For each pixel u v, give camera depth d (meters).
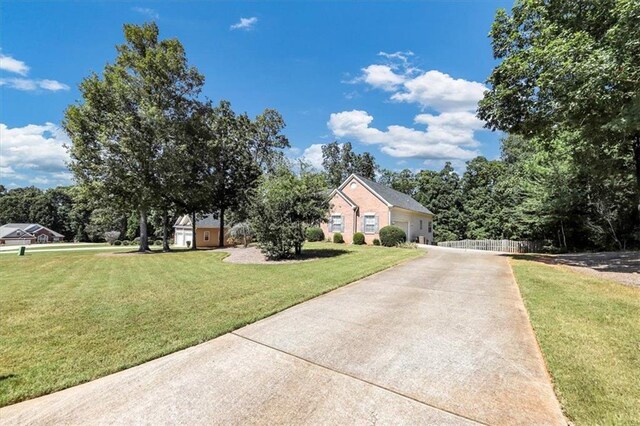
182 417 2.63
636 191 13.70
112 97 18.19
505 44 13.05
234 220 30.12
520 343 4.10
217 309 5.62
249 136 29.12
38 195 66.56
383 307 5.77
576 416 2.57
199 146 21.56
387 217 22.56
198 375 3.34
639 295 6.30
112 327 4.71
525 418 2.58
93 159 18.20
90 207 20.48
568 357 3.56
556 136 13.20
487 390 3.01
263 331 4.61
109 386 3.13
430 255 14.27
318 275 8.79
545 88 10.63
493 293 6.79
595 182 15.66
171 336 4.36
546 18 11.98
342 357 3.74
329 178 49.88
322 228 24.53
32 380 3.19
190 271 10.38
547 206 17.11
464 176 39.34
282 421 2.57
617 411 2.60
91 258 15.80
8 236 51.88
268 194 12.66
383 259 12.22
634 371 3.24
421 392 2.98
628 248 16.97
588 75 8.77
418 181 42.50
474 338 4.27
